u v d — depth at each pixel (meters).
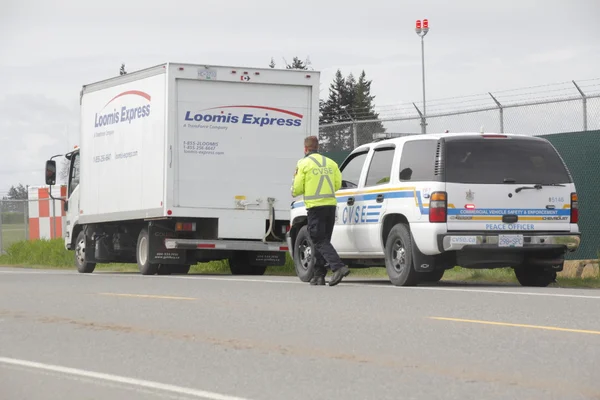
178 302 44.62
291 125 71.75
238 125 70.56
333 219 53.97
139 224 76.81
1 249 125.06
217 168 70.06
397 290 48.72
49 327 37.31
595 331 32.47
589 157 72.00
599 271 63.25
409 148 52.72
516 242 50.38
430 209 50.06
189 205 69.44
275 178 71.31
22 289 53.69
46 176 84.62
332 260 53.28
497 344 30.36
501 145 51.19
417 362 27.92
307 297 45.56
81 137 80.25
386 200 53.31
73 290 52.56
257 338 33.19
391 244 53.00
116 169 75.00
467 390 24.09
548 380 24.92
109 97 76.25
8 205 132.12
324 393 24.28
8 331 36.53
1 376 27.88
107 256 79.69
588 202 72.56
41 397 25.08
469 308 39.38
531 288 50.22
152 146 70.44
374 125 90.44
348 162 58.25
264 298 45.53
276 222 71.81
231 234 70.44
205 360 29.36
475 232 50.00
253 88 70.94
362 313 38.69
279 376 26.59
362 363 28.08
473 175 50.41
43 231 123.88
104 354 30.98
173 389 25.34
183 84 69.19
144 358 30.05
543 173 51.50
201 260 74.69
